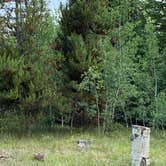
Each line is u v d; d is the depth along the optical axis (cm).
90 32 2295
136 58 2614
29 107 2017
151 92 2481
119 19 2386
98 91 2258
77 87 2189
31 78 1980
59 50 2294
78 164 1308
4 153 1461
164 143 1978
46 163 1307
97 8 2312
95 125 2389
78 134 2122
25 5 2145
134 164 1198
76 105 2261
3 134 1980
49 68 2191
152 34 2467
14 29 2131
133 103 2522
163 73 2511
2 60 1950
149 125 2716
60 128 2344
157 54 2466
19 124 2161
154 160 1459
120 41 2289
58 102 2122
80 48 2208
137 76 2417
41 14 2194
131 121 2694
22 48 2123
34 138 1912
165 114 2348
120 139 2022
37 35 2205
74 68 2200
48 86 2081
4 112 2108
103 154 1544
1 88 1961
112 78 2230
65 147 1689
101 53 2228
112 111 2336
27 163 1295
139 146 1194
